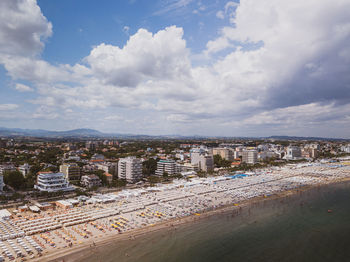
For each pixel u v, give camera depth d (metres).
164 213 177.50
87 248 125.44
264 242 138.12
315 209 194.50
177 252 125.31
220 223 163.50
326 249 131.38
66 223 152.25
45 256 115.38
